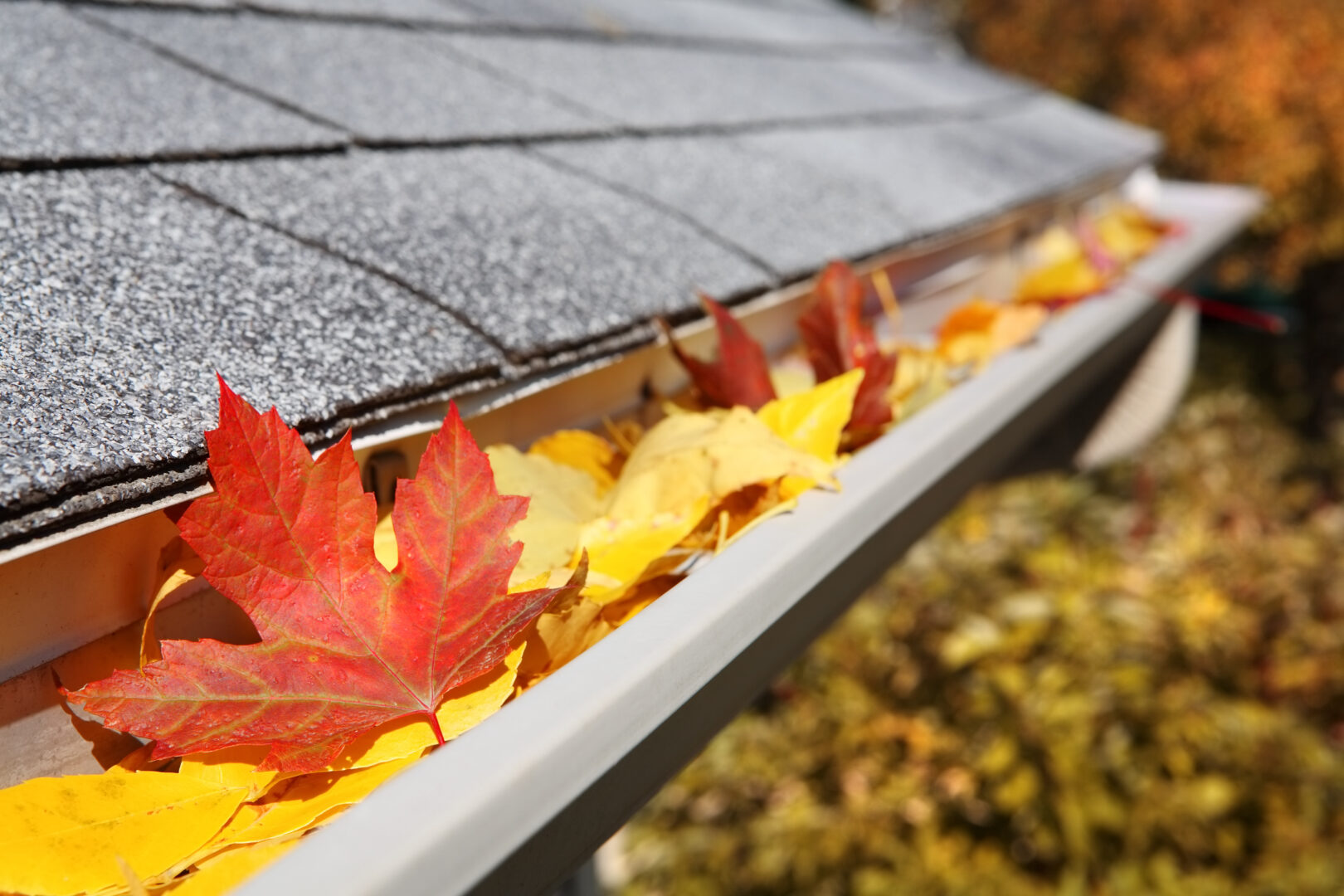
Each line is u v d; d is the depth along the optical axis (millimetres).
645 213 1043
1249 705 3260
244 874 459
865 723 3410
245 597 517
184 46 996
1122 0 9398
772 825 3285
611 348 799
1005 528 3963
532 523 676
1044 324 1389
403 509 551
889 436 897
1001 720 3029
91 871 464
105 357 545
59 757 523
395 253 760
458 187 928
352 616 537
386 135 954
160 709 493
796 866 3201
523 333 729
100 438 490
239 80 960
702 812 3439
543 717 477
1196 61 8812
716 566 646
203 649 509
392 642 540
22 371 512
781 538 690
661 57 1777
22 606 492
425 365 646
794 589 675
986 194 1682
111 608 538
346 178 857
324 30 1196
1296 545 4211
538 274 821
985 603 3576
